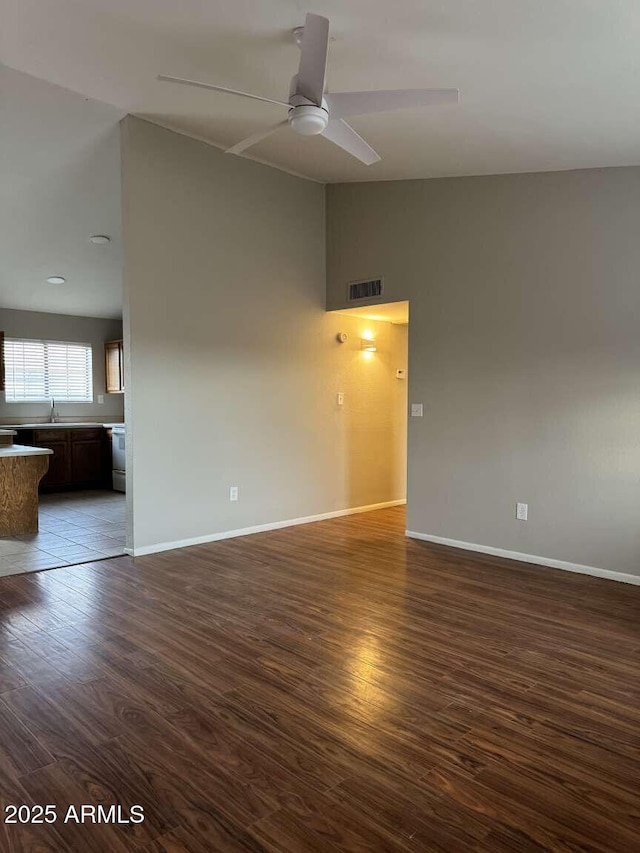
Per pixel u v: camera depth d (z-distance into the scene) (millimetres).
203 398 4703
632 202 3807
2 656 2705
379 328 6180
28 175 4543
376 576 3928
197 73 3354
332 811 1723
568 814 1718
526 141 3609
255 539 4910
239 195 4867
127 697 2352
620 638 2947
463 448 4672
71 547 4613
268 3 2543
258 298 5055
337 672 2570
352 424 5957
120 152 4324
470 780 1863
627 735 2117
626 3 2109
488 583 3805
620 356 3865
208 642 2867
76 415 7746
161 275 4395
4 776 1873
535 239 4230
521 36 2432
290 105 2627
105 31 2941
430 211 4824
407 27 2490
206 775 1880
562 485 4141
